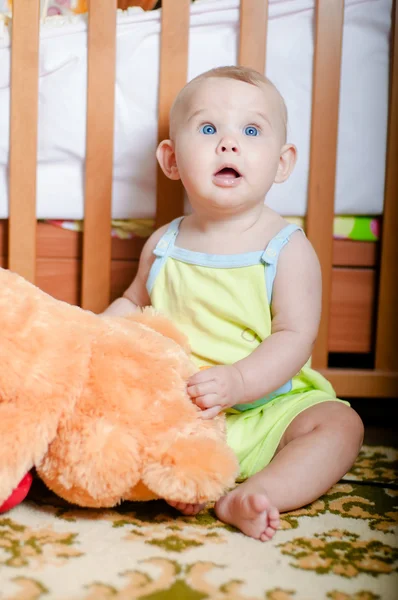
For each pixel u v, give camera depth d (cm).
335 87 119
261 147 102
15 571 68
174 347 88
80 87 120
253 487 84
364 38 121
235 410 104
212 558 73
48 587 65
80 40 120
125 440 77
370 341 130
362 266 128
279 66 121
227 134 101
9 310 77
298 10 120
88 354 80
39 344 77
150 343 85
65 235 127
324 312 125
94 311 124
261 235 107
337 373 126
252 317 104
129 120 121
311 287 104
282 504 85
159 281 111
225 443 83
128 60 120
